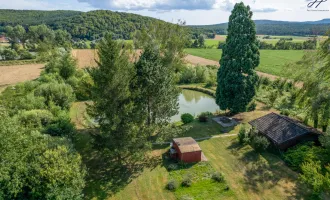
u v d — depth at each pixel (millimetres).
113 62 20047
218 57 100812
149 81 25062
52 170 16484
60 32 132500
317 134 25719
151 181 22141
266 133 27297
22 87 42344
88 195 20281
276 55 111000
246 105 35469
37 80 48844
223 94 35750
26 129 18734
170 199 19906
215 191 20703
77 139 29719
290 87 47125
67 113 35156
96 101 21406
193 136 31016
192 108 43625
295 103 39000
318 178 18234
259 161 24953
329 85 26594
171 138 30203
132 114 22750
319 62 27047
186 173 23250
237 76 33969
